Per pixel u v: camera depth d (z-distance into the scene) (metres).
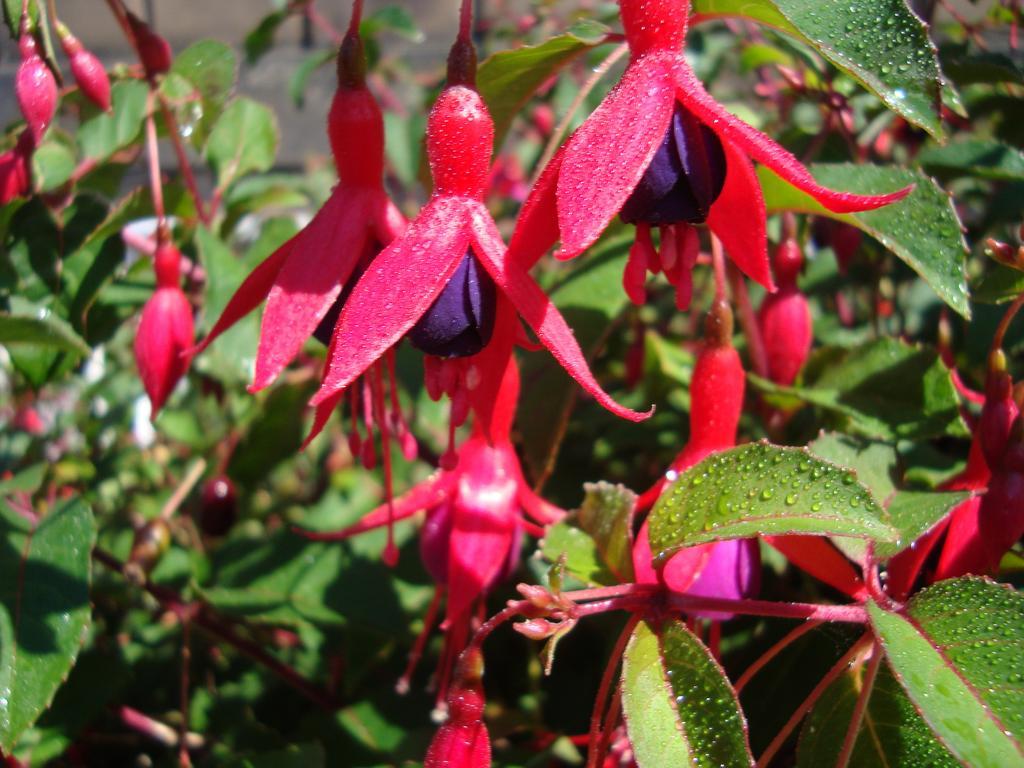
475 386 0.14
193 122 0.23
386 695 0.21
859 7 0.14
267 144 0.26
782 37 0.20
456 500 0.16
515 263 0.13
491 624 0.13
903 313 0.25
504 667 0.22
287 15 0.29
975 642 0.12
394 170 0.39
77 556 0.18
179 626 0.26
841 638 0.16
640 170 0.11
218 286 0.22
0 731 0.16
